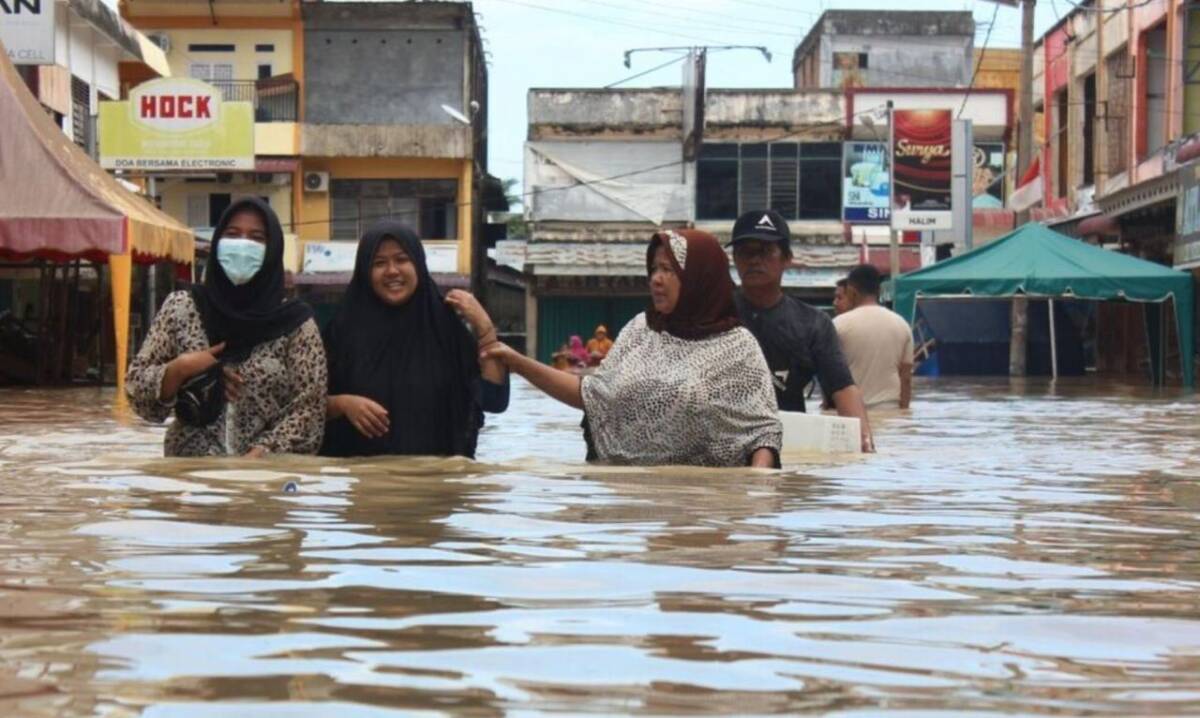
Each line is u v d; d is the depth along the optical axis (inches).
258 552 120.9
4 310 860.0
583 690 72.6
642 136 1401.3
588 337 1402.6
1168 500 181.8
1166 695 72.9
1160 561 123.5
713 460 212.4
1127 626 91.9
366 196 1434.5
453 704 69.4
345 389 228.2
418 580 106.7
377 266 226.4
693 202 1398.9
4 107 634.8
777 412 216.8
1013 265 793.6
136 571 110.2
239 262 220.2
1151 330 825.5
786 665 78.9
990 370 1013.2
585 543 128.2
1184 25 980.6
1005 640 87.0
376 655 80.4
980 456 264.2
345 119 1453.0
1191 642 87.0
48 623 89.3
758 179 1392.7
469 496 166.9
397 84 1451.8
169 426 229.8
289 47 1440.7
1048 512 165.2
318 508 153.4
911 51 1694.1
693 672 76.9
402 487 176.1
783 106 1389.0
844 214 1375.5
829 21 1691.7
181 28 1433.3
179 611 93.5
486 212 1642.5
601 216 1403.8
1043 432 356.5
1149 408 506.3
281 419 224.1
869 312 390.9
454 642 84.2
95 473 191.5
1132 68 1069.8
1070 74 1248.2
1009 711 69.4
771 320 259.9
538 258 1371.8
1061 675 77.4
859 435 248.1
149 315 866.8
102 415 410.6
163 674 75.3
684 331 215.5
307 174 1411.2
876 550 128.0
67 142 673.0
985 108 1409.9
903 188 965.2
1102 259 794.2
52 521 140.8
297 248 1405.0
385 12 1445.6
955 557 124.4
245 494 166.6
